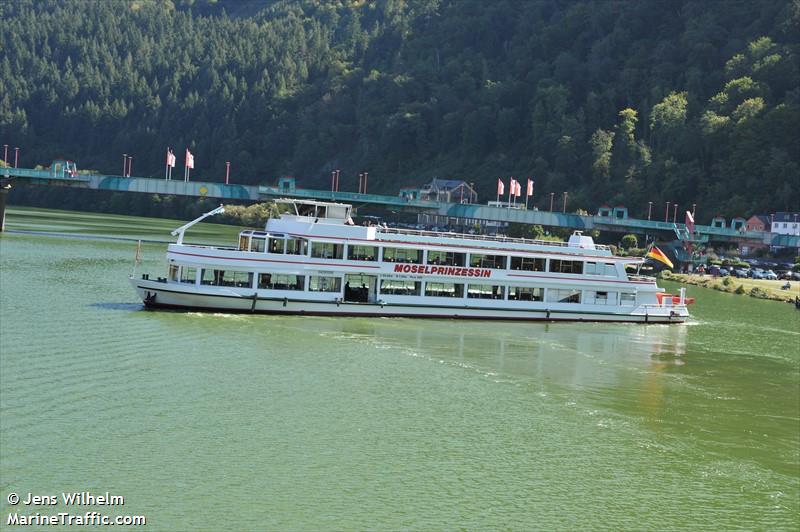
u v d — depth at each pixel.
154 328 86.25
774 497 54.84
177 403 65.12
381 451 58.47
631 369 83.06
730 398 74.56
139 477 53.19
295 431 60.97
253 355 78.69
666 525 50.94
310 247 97.12
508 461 58.06
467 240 103.62
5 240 173.12
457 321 102.50
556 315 107.88
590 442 62.00
